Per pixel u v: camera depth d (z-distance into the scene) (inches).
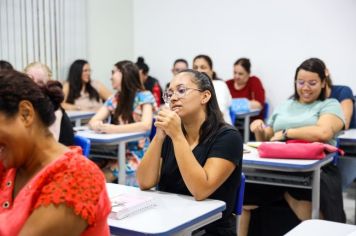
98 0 231.5
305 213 103.4
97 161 137.4
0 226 40.6
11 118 39.3
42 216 38.7
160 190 78.0
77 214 39.1
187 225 60.6
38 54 202.5
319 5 208.1
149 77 234.5
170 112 72.7
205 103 76.4
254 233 109.6
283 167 96.6
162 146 78.2
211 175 70.7
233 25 227.8
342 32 204.8
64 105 204.2
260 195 106.0
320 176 104.1
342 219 107.9
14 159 40.9
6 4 188.9
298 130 114.1
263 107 213.9
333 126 113.8
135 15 252.2
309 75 116.6
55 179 39.8
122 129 135.0
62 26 213.0
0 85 39.1
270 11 218.5
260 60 222.7
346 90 142.6
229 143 73.1
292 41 215.2
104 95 221.1
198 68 193.3
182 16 240.1
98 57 234.1
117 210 61.2
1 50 188.4
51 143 42.6
